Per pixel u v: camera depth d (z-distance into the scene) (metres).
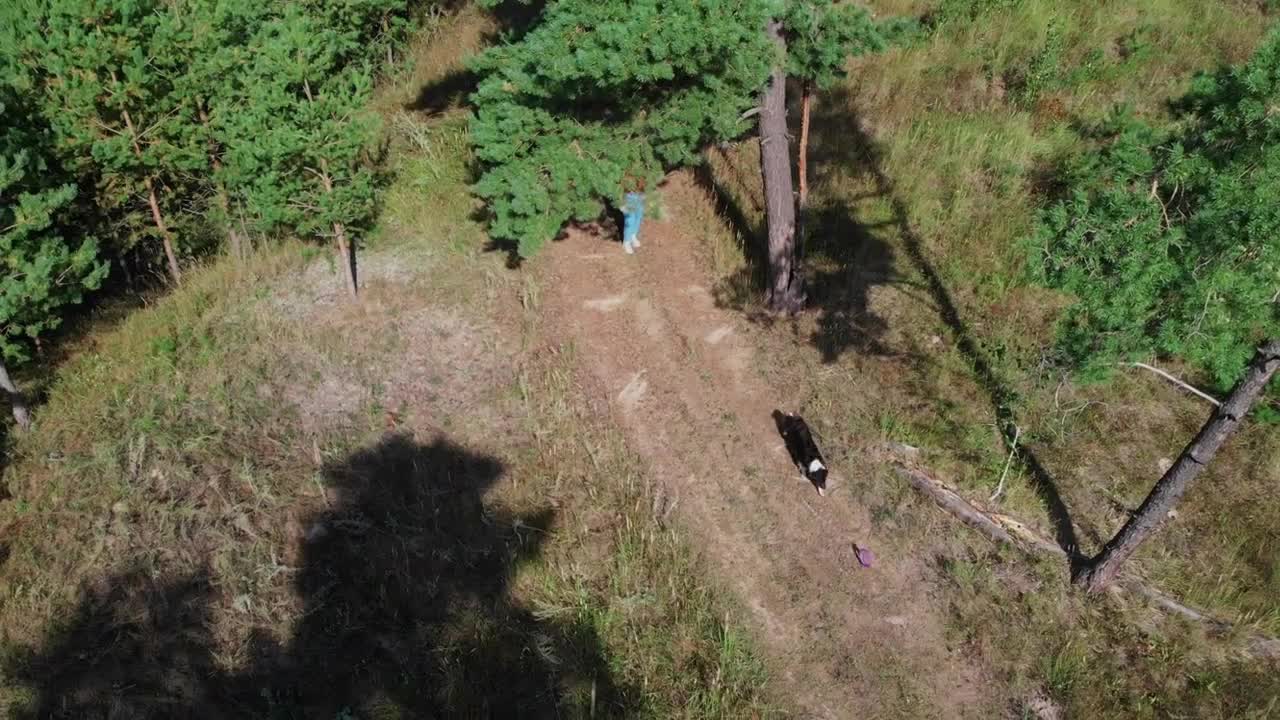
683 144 10.95
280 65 10.77
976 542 9.68
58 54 10.95
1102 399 11.09
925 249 13.44
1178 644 8.73
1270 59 6.09
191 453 10.69
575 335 12.41
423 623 9.20
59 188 11.59
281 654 8.99
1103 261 6.75
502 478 10.55
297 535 9.93
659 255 13.84
